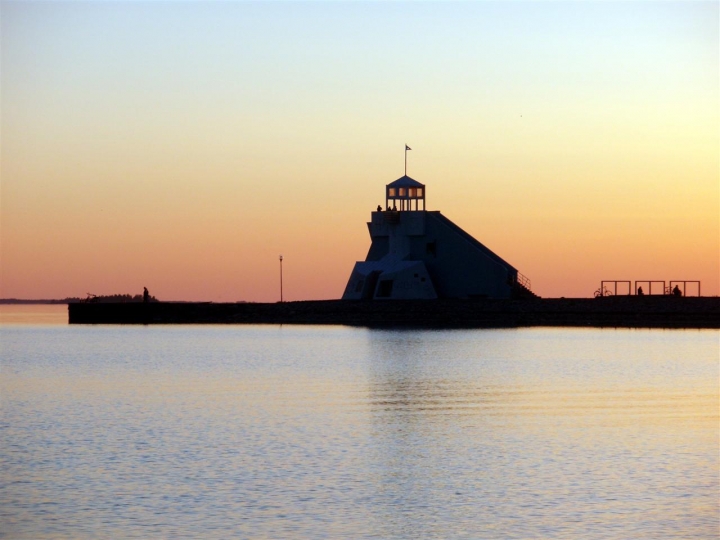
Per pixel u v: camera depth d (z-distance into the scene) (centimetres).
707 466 4381
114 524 3566
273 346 12112
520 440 5016
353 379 8094
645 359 9681
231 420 5734
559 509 3716
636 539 3388
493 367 8994
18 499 3884
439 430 5338
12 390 7538
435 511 3706
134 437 5169
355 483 4112
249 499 3869
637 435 5144
